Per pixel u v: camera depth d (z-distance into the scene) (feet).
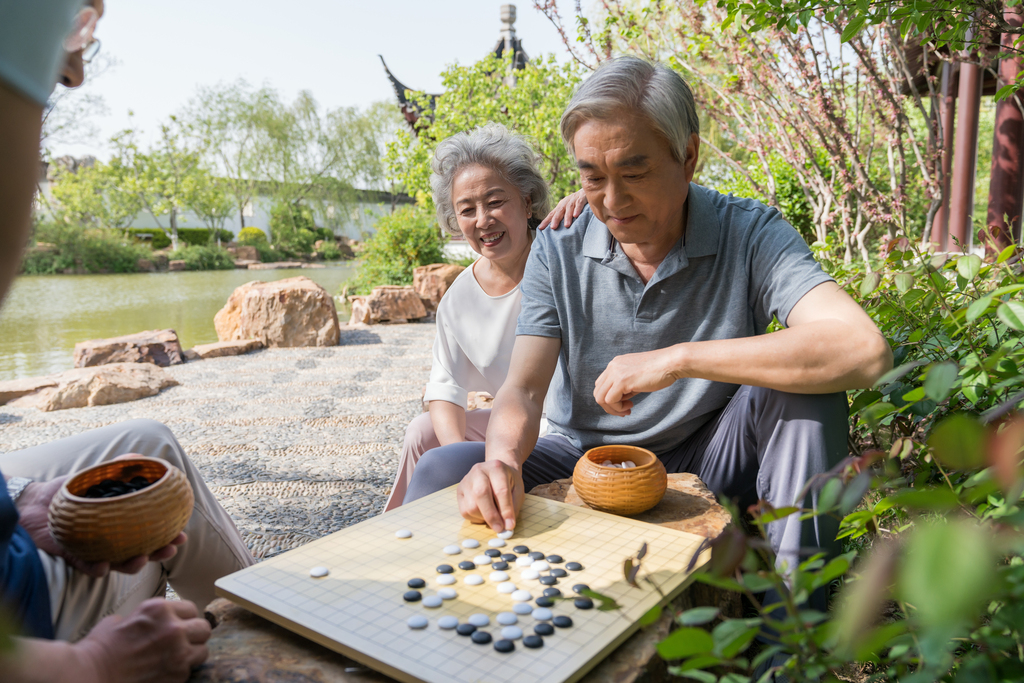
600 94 4.25
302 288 23.53
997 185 13.73
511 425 4.82
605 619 2.89
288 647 2.89
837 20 8.34
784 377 4.00
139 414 14.78
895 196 11.69
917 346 4.78
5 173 1.77
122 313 37.99
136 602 3.85
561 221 5.59
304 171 113.19
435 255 37.91
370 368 19.66
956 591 0.98
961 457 1.58
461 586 3.19
